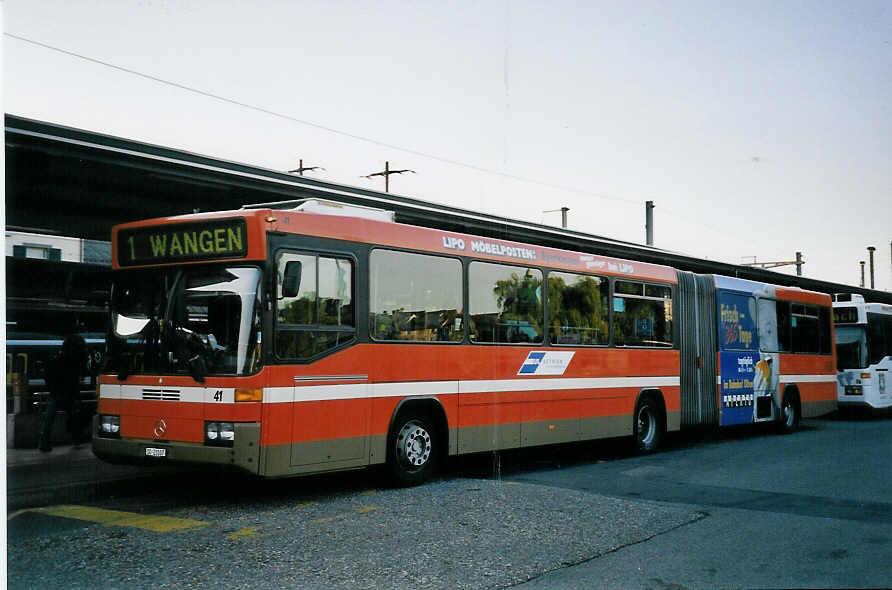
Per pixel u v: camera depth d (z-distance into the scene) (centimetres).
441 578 578
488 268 1107
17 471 1080
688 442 1585
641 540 701
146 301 895
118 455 881
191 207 1608
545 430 1169
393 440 961
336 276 905
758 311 1700
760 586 567
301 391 852
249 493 934
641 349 1370
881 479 1067
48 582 561
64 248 1579
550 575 590
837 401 1994
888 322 2255
